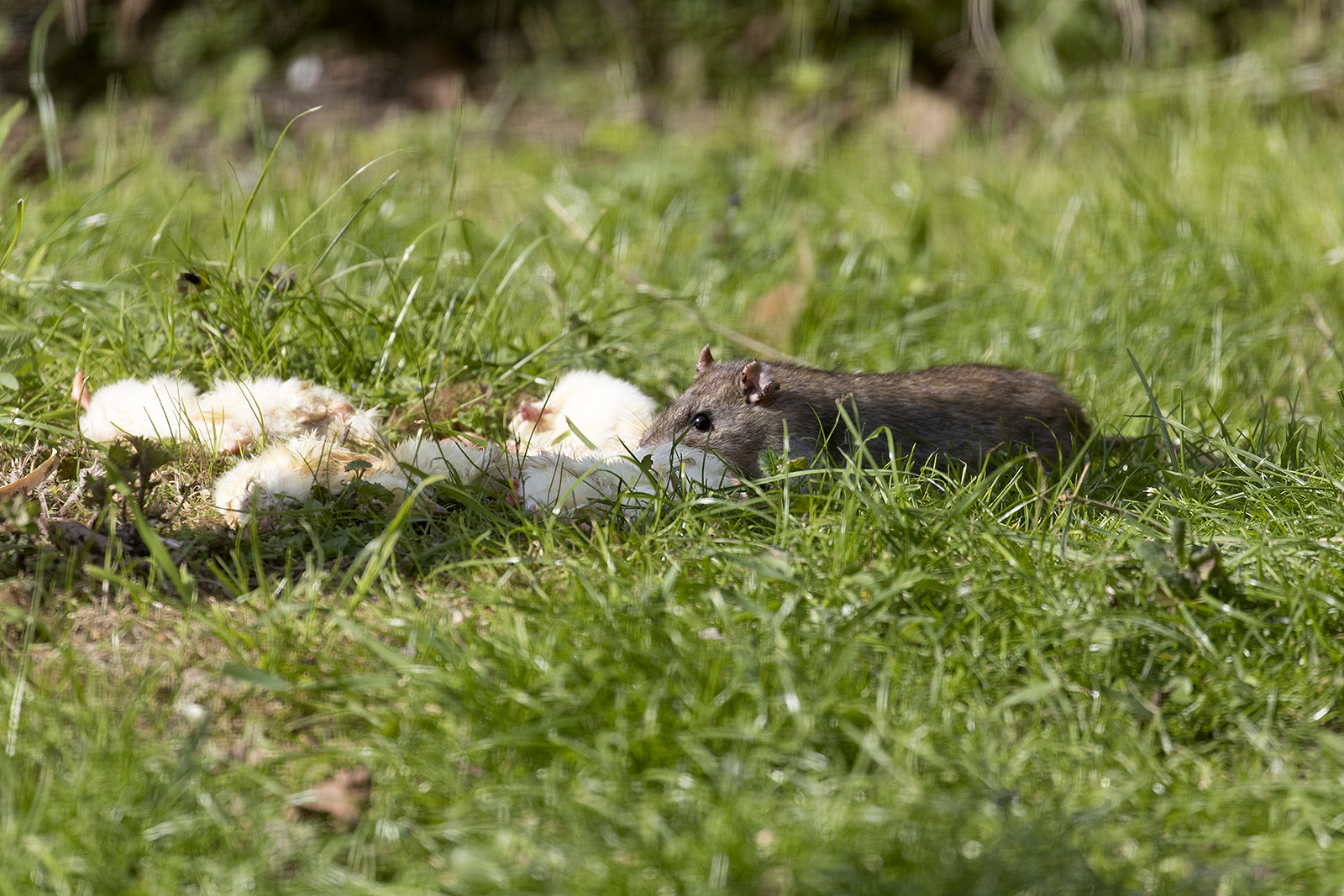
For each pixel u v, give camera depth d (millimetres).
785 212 13383
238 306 8172
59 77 19734
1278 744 4906
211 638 5461
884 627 5410
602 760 4453
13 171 12695
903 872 4043
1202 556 5547
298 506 6418
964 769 4594
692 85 20938
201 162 16844
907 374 8375
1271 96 18125
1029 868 4012
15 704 4758
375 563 5602
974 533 6066
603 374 8039
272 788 4508
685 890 3957
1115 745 4883
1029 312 11008
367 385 8242
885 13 21234
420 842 4305
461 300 8977
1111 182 15047
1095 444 7852
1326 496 6762
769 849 4137
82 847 4156
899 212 14141
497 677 4988
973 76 20500
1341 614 5559
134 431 7023
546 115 20141
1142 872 4219
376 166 16156
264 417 7141
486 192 15344
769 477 6762
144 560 5816
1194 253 11484
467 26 21688
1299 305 10891
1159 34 20562
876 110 19703
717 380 8102
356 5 21266
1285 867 4234
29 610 5570
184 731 4879
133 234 11211
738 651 4973
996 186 14750
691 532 6293
